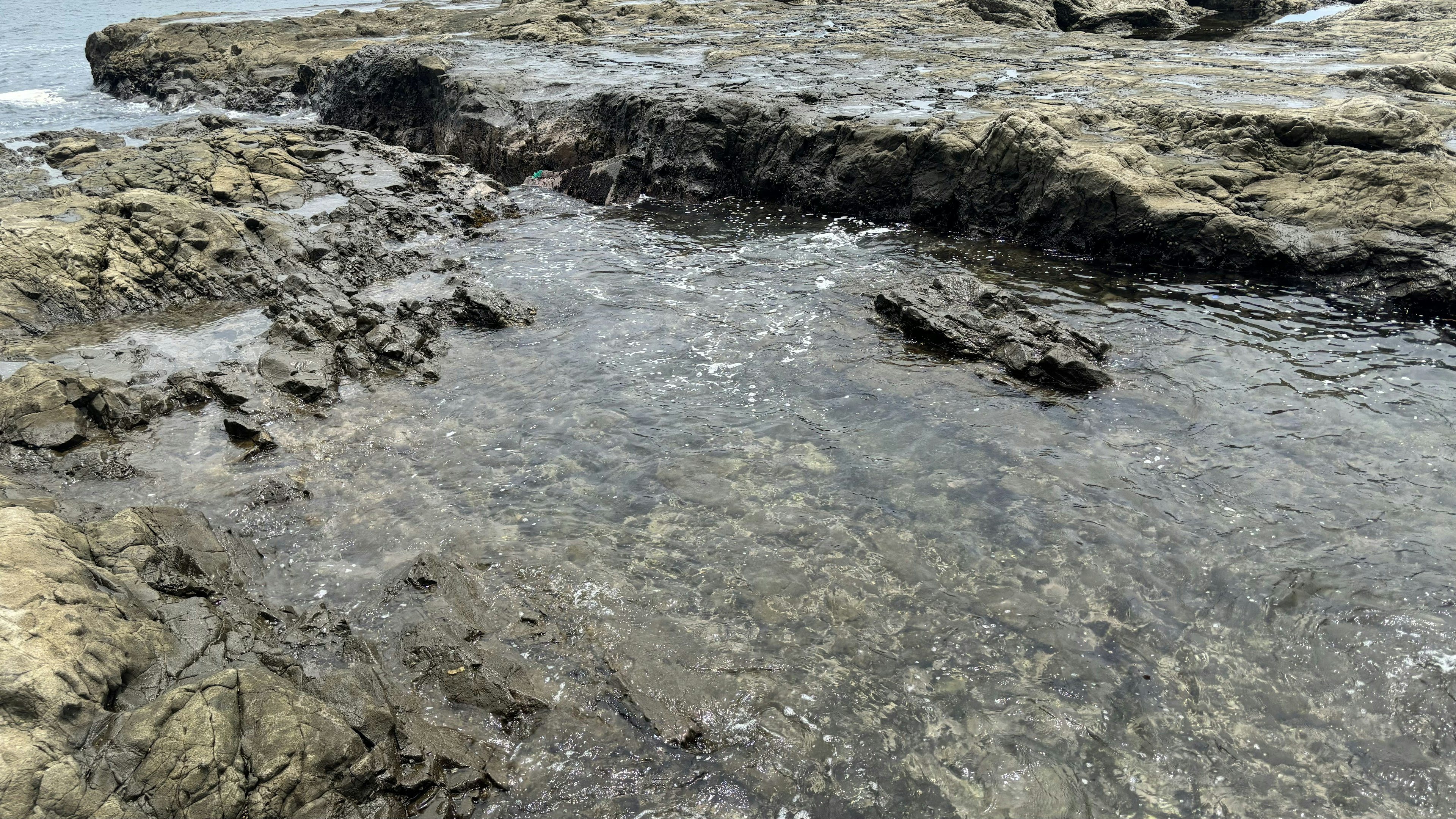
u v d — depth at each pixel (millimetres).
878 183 21203
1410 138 18031
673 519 10773
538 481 11609
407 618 9164
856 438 12297
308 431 12781
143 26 45844
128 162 22250
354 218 20406
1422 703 7988
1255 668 8461
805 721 8000
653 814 7172
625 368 14422
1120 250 18109
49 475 11531
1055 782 7391
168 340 15445
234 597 9344
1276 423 12164
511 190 25812
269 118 36625
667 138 24125
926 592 9516
